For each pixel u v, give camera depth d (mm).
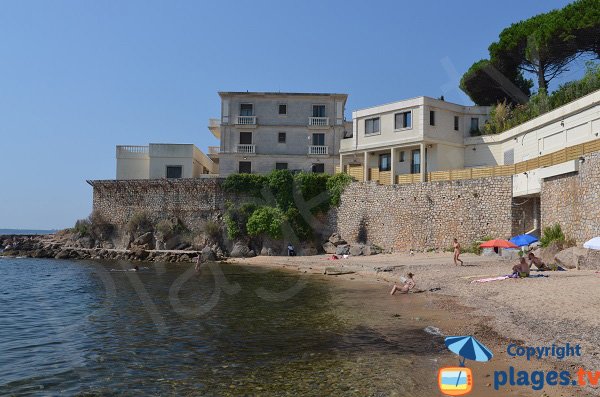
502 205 37531
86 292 28391
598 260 24188
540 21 48156
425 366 11938
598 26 42625
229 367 12359
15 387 11211
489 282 23062
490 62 52875
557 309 15828
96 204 59625
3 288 30547
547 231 31141
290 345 14516
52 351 14438
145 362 13000
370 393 10172
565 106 35031
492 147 46250
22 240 70562
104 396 10539
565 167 29641
